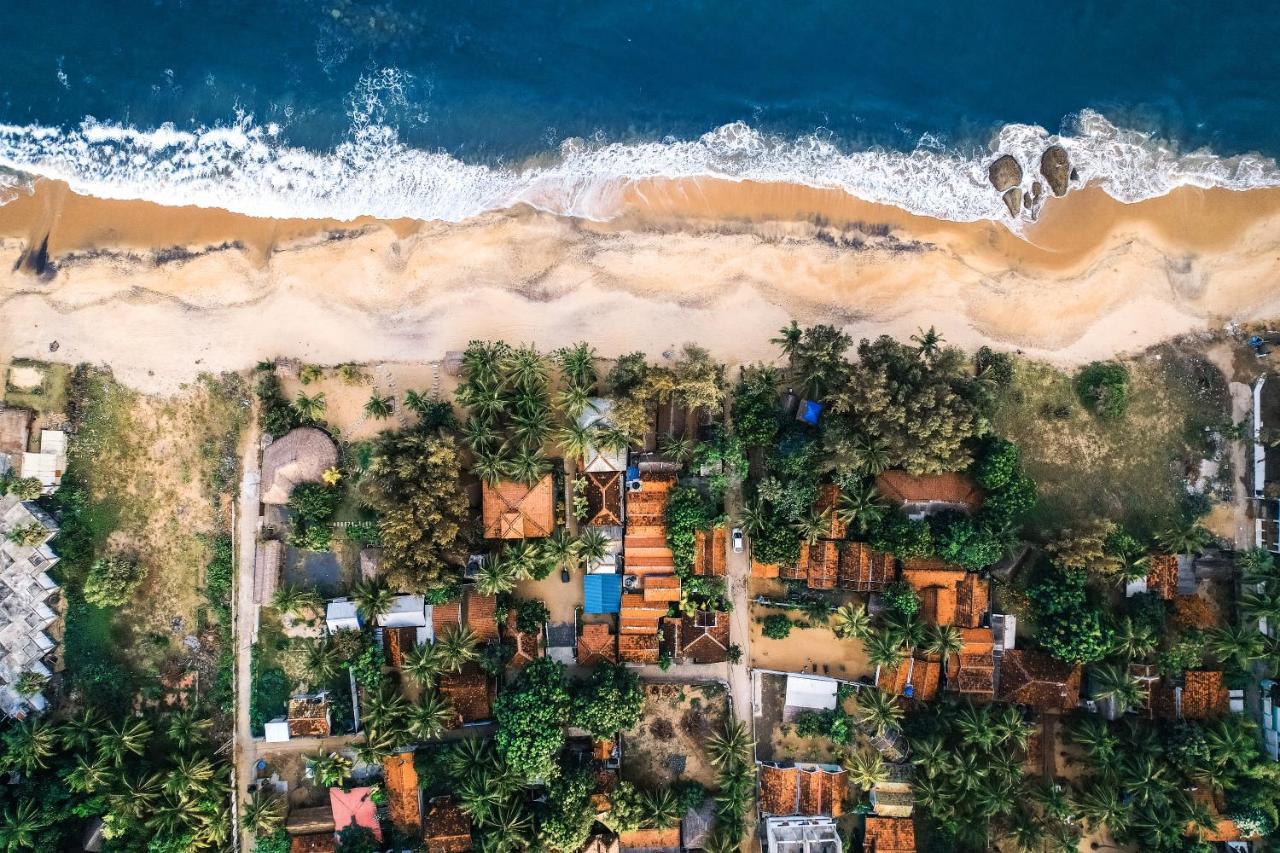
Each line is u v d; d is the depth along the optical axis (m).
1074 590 51.31
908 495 52.22
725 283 56.84
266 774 53.44
